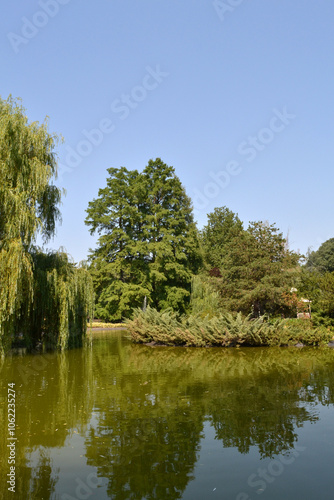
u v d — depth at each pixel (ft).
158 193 152.46
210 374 41.83
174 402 29.35
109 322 151.02
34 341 63.05
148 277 136.15
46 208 61.82
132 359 55.21
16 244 51.29
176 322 76.07
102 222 137.69
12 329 53.21
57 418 25.53
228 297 97.50
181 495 15.19
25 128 56.18
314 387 34.22
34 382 37.91
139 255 141.28
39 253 63.82
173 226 146.20
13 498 15.02
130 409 27.61
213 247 210.18
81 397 31.35
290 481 16.31
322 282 81.71
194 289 127.03
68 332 63.05
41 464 18.24
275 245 94.58
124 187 136.87
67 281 62.39
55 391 33.68
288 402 28.94
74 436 22.03
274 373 41.93
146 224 146.20
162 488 15.81
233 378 39.27
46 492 15.47
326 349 67.62
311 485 15.98
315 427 23.03
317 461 18.29
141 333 77.87
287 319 78.18
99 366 48.34
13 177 54.75
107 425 23.95
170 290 136.67
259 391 32.86
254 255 93.04
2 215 54.39
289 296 85.56
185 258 140.77
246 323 73.92
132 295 132.87
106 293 137.59
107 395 31.96
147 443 20.77
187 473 17.16
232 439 21.22
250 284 90.74
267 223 96.53
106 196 139.03
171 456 19.03
